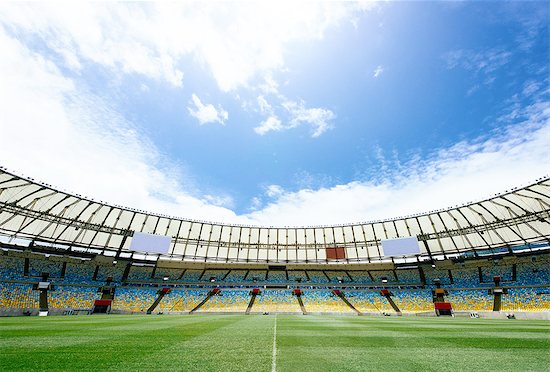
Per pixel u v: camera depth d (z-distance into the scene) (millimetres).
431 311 37156
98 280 39375
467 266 40938
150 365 7047
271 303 40188
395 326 18109
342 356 8359
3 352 8438
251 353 8617
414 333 14211
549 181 29281
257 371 6602
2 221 32094
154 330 14578
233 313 37375
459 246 41062
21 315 30188
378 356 8422
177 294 40969
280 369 6801
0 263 32750
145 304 38156
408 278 44219
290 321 22203
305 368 6930
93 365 6996
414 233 43469
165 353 8492
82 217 37312
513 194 32625
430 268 43531
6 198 30484
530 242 35844
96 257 40625
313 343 10727
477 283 38625
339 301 40781
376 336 12922
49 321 20672
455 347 10117
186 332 13789
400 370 6867
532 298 33094
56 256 37688
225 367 6934
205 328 15828
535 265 35875
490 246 38906
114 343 10281
